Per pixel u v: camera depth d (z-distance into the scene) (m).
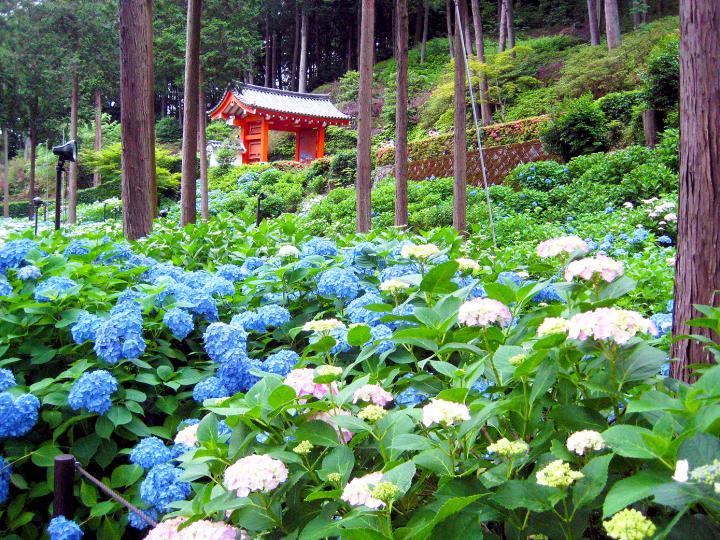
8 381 2.66
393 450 1.62
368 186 9.59
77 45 23.73
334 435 1.69
